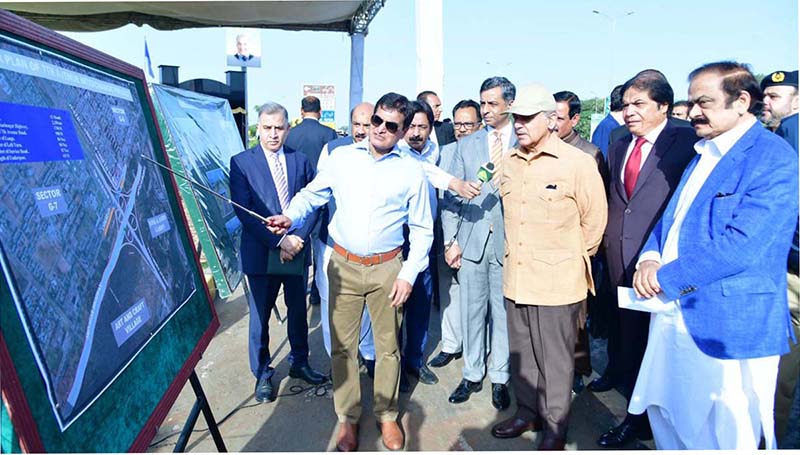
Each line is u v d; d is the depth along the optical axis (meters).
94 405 1.23
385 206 2.39
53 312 1.16
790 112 2.57
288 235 2.82
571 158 2.32
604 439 2.58
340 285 2.49
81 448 1.14
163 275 1.77
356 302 2.51
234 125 5.43
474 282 2.95
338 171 2.44
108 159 1.56
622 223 2.61
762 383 1.80
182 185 3.08
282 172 3.04
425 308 3.20
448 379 3.35
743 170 1.77
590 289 2.47
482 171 2.57
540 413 2.54
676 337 1.95
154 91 3.28
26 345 1.05
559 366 2.38
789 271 2.30
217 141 4.41
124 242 1.55
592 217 2.36
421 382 3.29
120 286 1.47
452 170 3.09
